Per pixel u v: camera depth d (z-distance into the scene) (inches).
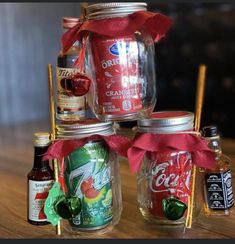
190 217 25.4
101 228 25.7
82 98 27.1
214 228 25.9
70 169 25.3
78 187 25.2
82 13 26.5
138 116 25.7
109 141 25.3
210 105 77.9
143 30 26.3
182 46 79.1
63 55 26.9
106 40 24.8
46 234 26.0
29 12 89.1
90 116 27.6
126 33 24.2
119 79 25.0
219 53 76.8
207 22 76.4
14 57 90.8
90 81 25.7
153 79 27.3
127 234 25.5
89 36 25.4
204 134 26.8
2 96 90.6
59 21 87.8
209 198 27.3
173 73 80.8
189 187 25.5
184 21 77.6
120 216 27.7
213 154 25.2
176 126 24.8
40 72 92.0
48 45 90.1
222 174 27.0
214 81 77.6
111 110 25.3
